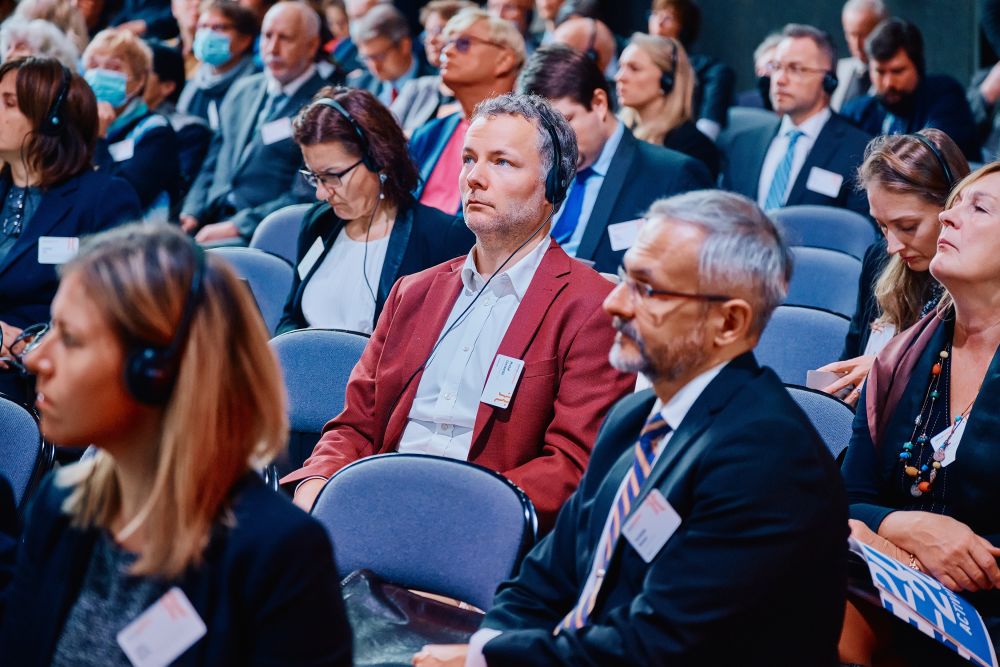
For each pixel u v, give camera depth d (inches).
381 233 152.1
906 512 100.8
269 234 203.3
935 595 92.8
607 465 82.6
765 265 74.4
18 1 326.6
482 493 97.6
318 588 58.7
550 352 114.0
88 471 64.8
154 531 58.5
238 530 58.2
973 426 99.3
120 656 59.3
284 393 61.8
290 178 250.4
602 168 193.9
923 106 266.2
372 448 122.4
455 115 218.5
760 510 71.6
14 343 157.2
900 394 106.4
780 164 241.8
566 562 83.2
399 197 149.9
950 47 342.0
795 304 169.3
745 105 337.1
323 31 300.8
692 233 74.1
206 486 58.2
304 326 155.8
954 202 103.3
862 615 100.7
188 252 59.3
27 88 166.4
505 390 113.3
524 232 117.3
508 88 210.7
